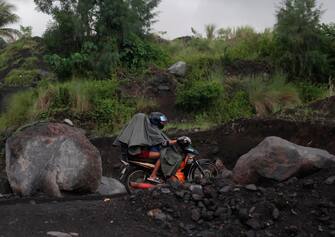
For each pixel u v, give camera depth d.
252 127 13.38
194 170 9.88
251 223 6.57
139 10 20.11
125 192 9.77
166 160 9.47
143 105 16.70
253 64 18.34
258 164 8.04
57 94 16.70
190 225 6.73
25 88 20.91
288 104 15.95
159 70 18.23
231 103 16.27
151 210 7.07
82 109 16.31
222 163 12.68
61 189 9.10
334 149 11.91
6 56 25.64
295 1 18.02
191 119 16.05
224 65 18.41
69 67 18.33
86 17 19.06
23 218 6.94
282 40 17.97
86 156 9.34
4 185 9.95
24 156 9.23
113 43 18.67
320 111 13.48
